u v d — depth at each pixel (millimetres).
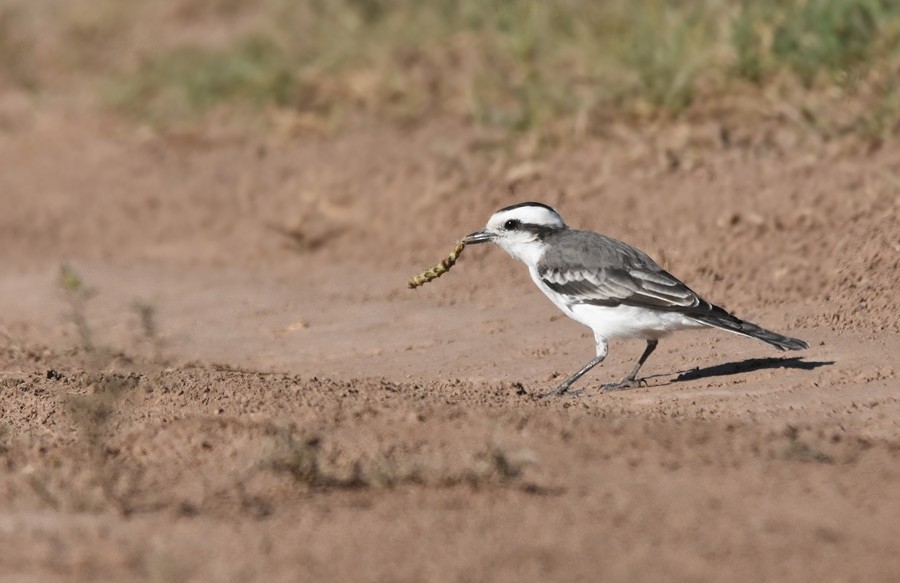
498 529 8523
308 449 10195
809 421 11141
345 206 20562
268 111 24391
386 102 23734
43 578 8094
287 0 28281
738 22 21344
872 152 18453
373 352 15133
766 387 12383
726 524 8531
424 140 21953
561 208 18891
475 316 16406
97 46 30625
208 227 21078
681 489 9195
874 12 20531
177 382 12648
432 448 10219
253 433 10539
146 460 10328
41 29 31766
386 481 9453
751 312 15531
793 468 9617
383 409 11117
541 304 16734
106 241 21359
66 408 11883
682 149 19672
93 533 8758
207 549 8383
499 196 19594
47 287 19328
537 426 10633
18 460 10398
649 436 10414
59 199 22641
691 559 7996
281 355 15227
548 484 9375
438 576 7840
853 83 19781
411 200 20234
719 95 20688
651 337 13070
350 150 22078
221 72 25812
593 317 13203
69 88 28594
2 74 29750
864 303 14852
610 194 18969
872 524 8500
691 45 21531
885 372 12531
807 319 14789
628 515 8711
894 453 9969
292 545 8383
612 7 23609
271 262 19844
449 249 19062
